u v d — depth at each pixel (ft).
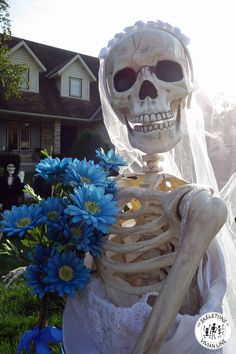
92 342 4.19
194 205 3.55
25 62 61.57
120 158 4.99
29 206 4.18
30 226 3.87
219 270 3.98
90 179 4.22
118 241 4.33
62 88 64.95
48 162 4.49
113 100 4.60
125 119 4.74
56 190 4.37
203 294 3.96
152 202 4.17
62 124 67.05
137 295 4.04
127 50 4.30
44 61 68.33
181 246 3.49
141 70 4.28
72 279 3.81
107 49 4.69
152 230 4.05
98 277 4.36
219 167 5.90
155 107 4.20
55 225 3.88
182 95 4.39
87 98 67.10
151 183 4.42
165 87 4.26
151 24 4.38
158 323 3.37
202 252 3.46
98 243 4.07
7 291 13.55
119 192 4.40
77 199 3.67
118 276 4.29
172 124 4.40
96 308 3.99
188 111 5.05
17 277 14.26
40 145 65.98
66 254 3.86
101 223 3.68
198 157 5.23
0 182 22.68
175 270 3.44
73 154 42.55
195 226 3.47
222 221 3.47
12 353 9.34
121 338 3.80
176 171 5.37
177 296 3.39
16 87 48.14
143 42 4.22
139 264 3.98
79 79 66.39
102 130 62.44
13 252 4.33
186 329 3.65
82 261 3.99
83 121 64.39
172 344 3.66
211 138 5.88
